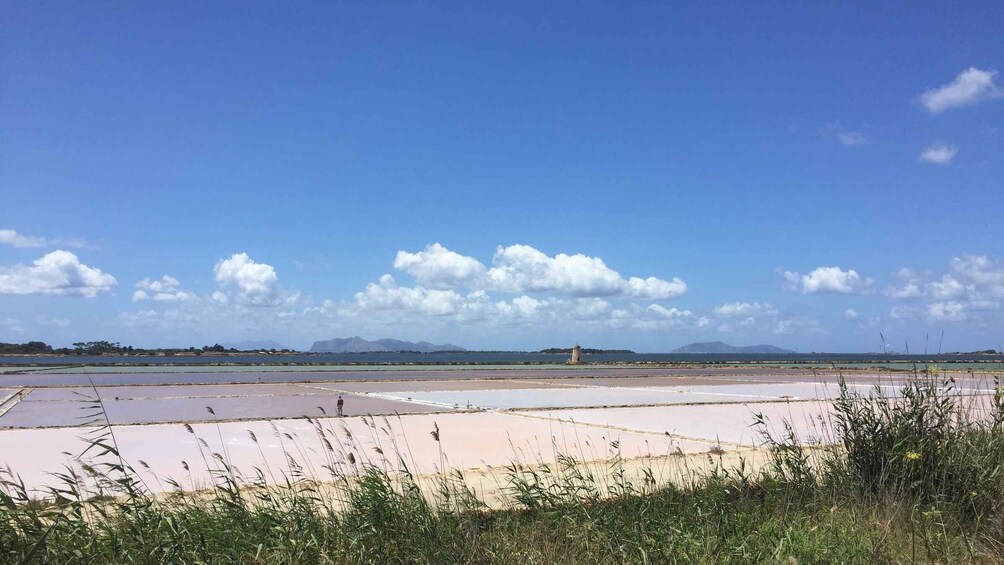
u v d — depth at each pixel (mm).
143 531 4184
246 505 5168
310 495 5555
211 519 4695
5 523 3742
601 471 7578
